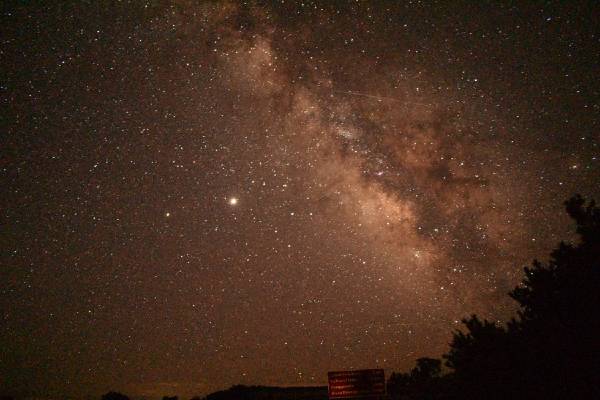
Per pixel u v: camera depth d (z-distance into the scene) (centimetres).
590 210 497
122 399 1172
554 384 441
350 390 711
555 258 505
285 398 992
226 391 1114
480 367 509
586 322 446
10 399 1104
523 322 522
